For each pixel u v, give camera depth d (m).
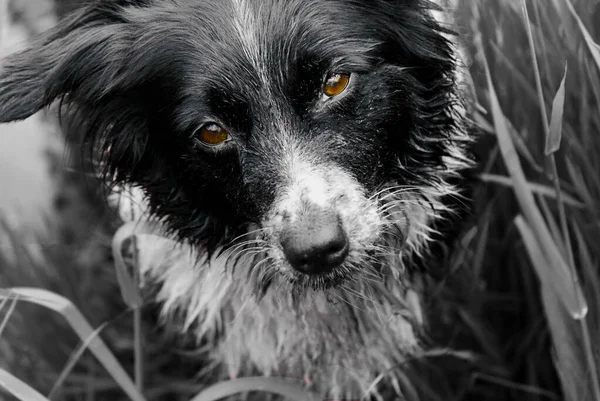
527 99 0.64
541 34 0.59
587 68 0.59
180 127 0.60
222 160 0.60
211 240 0.63
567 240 0.56
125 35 0.61
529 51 0.64
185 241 0.66
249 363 0.71
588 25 0.60
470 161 0.65
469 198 0.67
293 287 0.62
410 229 0.65
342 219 0.57
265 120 0.58
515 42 0.64
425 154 0.63
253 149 0.58
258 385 0.59
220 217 0.62
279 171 0.57
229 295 0.67
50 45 0.61
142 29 0.60
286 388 0.59
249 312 0.67
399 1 0.61
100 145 0.63
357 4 0.60
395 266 0.65
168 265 0.68
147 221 0.65
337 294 0.65
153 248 0.68
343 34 0.58
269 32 0.58
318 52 0.58
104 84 0.61
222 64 0.58
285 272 0.59
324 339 0.67
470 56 0.66
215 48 0.58
